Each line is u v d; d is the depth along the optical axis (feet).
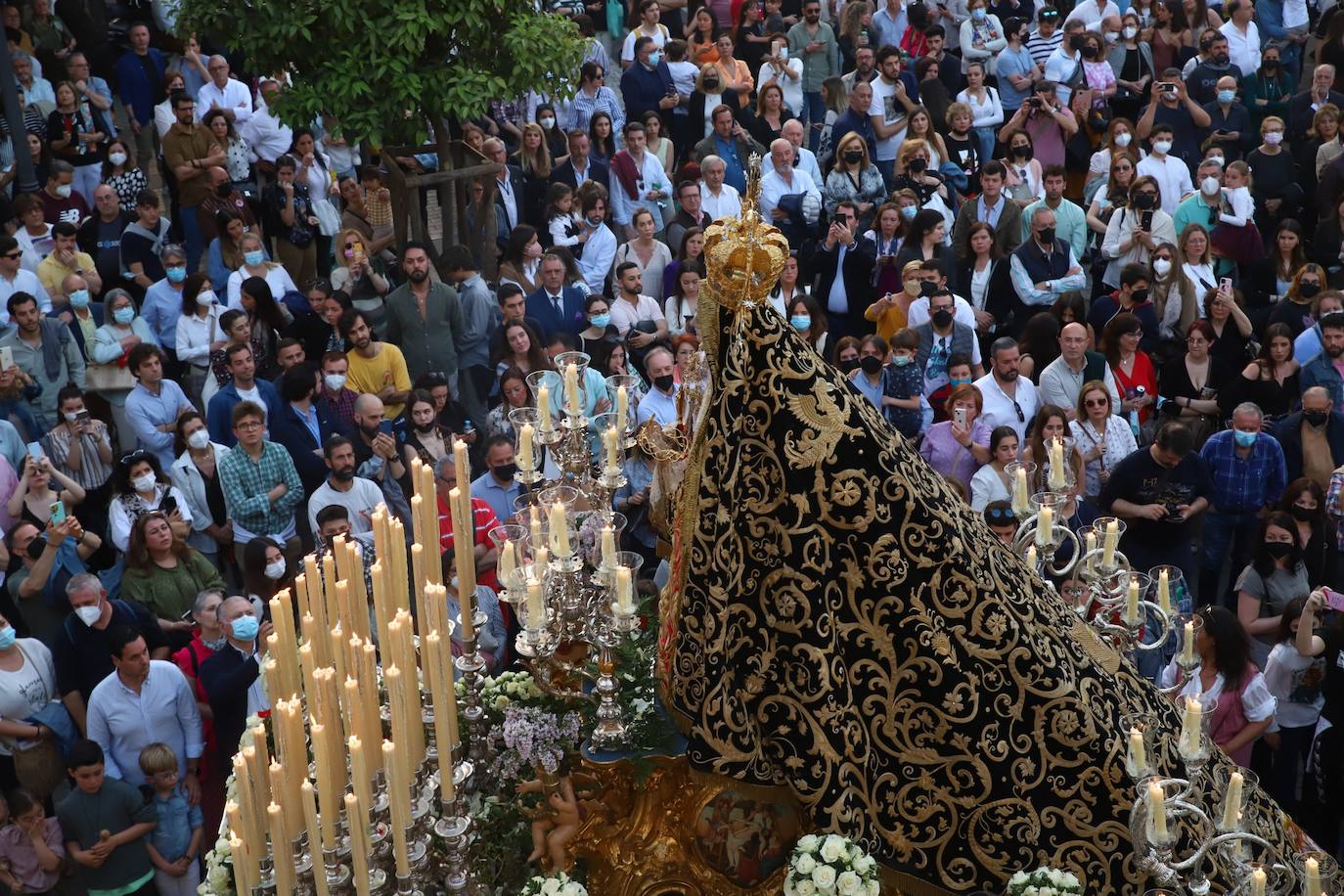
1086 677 13.74
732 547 13.16
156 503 31.86
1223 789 14.28
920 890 13.85
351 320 37.27
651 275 45.01
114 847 25.07
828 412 13.00
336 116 43.16
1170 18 60.70
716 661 13.26
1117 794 13.60
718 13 64.54
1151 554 32.07
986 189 46.96
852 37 61.72
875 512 13.10
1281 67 58.29
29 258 43.96
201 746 26.35
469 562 15.71
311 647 13.52
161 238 45.14
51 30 53.36
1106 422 33.81
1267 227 52.13
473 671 15.74
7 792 27.71
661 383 33.01
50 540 30.14
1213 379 39.32
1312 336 39.17
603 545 14.16
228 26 42.75
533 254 42.91
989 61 60.54
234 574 34.24
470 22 41.78
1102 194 50.11
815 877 12.90
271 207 46.52
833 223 43.70
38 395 38.04
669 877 14.32
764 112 53.57
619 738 14.35
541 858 14.52
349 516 32.07
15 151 46.24
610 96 56.34
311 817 12.41
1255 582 29.78
